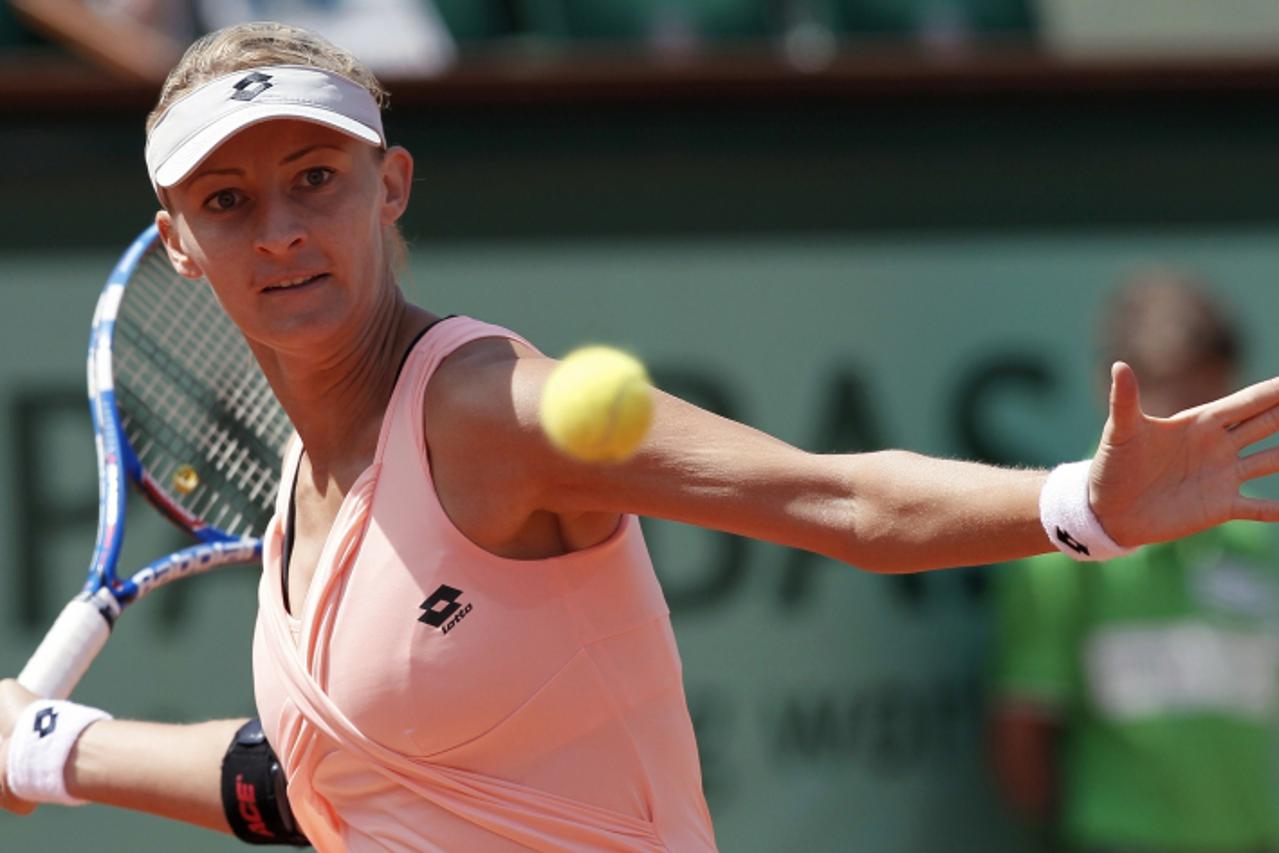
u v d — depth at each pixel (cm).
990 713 1852
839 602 1909
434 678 749
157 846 1828
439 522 744
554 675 761
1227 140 1980
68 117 1770
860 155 1916
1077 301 1956
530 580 752
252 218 758
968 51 2092
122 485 1070
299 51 769
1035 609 1717
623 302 1878
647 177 1881
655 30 2038
